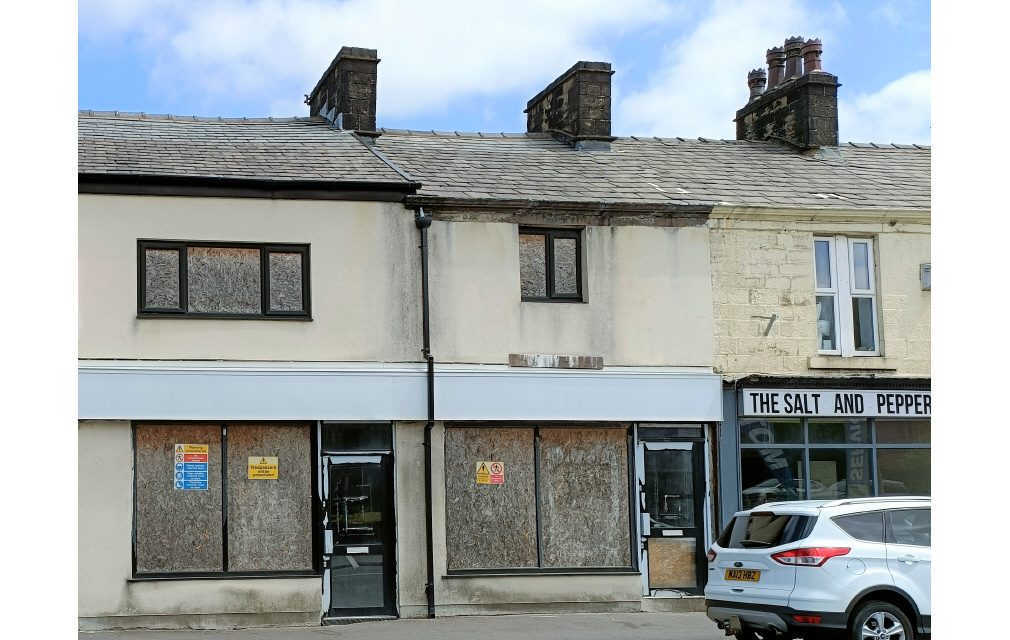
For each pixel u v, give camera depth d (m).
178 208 15.48
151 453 15.16
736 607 12.19
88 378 14.90
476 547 16.09
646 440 16.86
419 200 16.23
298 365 15.64
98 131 17.91
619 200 17.08
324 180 15.91
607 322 16.89
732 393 17.27
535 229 16.92
